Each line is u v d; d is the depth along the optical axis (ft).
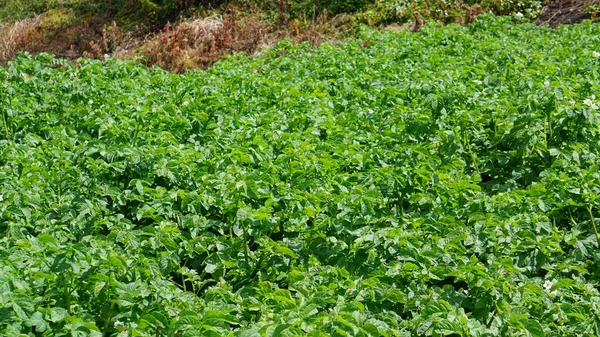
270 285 16.93
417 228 18.78
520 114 24.52
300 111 28.14
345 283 16.39
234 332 13.34
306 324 13.51
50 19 64.13
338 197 19.15
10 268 14.85
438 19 50.39
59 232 17.88
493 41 38.29
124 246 18.04
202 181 20.90
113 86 30.73
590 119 23.21
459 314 14.73
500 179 24.13
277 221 19.34
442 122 24.82
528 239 18.51
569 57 35.19
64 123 27.66
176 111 27.14
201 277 18.75
